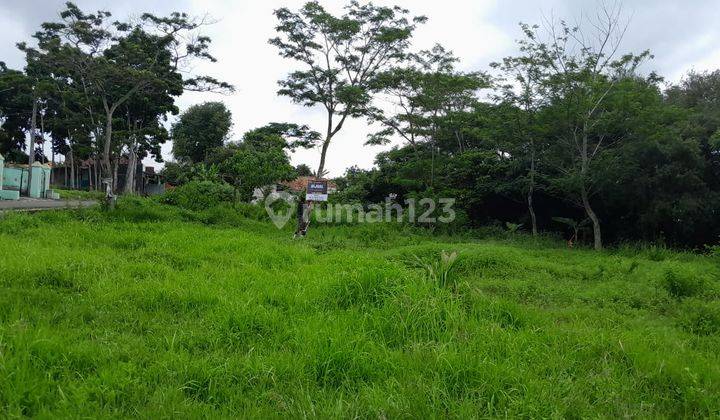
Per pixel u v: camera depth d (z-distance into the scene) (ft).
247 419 10.50
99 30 70.13
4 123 128.06
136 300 18.98
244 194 73.51
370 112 74.84
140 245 33.14
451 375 13.03
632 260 39.86
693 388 12.72
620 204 59.72
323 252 38.78
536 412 11.28
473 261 34.30
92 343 13.85
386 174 82.38
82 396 10.57
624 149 52.95
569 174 55.88
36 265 21.83
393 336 16.21
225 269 26.66
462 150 81.71
